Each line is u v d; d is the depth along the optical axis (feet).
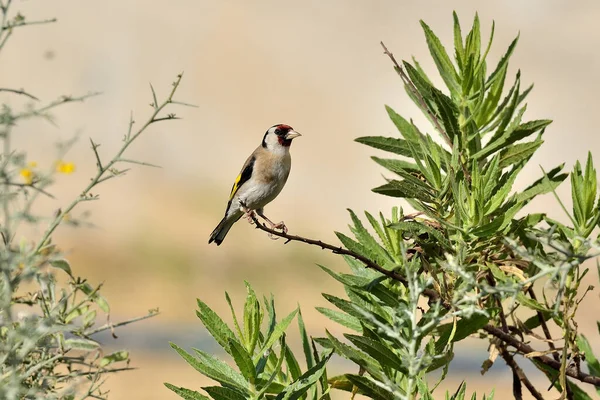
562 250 11.59
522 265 14.02
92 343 12.94
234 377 13.52
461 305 13.24
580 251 13.89
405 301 13.58
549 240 11.72
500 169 14.92
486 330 13.82
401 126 15.65
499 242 14.14
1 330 12.54
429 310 12.83
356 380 13.37
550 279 11.63
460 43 15.78
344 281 13.71
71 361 13.08
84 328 13.65
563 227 14.20
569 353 14.53
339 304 13.56
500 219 13.65
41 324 11.42
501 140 14.92
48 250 13.44
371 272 14.21
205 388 13.10
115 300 70.95
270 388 13.67
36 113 11.72
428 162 14.65
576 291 13.83
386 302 13.60
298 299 75.46
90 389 12.84
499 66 15.65
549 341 14.29
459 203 13.78
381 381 13.37
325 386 13.85
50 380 12.63
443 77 15.83
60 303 12.62
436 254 14.23
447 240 13.80
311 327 66.08
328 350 13.78
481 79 15.48
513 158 14.84
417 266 13.52
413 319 11.51
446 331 13.56
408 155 15.65
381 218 14.24
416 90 15.64
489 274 14.40
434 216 13.92
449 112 15.37
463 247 13.41
